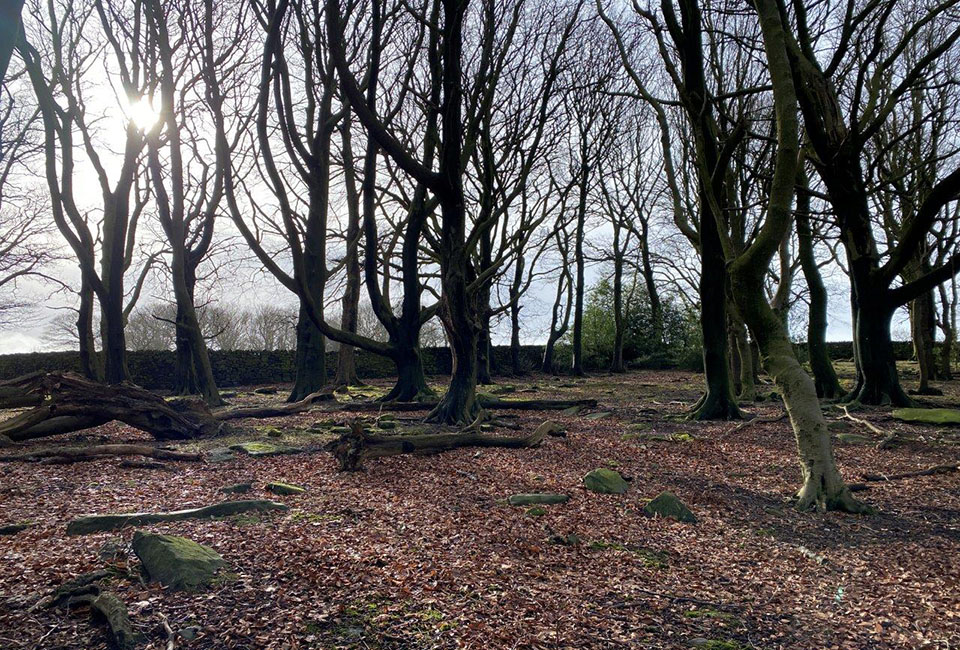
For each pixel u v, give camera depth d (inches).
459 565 219.5
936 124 832.3
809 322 789.2
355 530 251.4
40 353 1184.2
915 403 681.0
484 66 615.2
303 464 394.0
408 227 724.7
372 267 684.1
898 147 926.4
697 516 297.4
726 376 636.1
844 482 335.6
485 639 166.7
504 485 345.1
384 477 356.8
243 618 169.6
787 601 204.1
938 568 231.0
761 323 329.7
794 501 321.7
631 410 718.5
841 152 640.4
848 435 502.0
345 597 185.5
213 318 1704.0
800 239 780.6
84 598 172.7
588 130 1175.6
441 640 164.7
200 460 400.5
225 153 640.4
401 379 739.4
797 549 254.2
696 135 575.5
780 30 327.0
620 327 1530.5
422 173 526.3
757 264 319.9
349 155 768.9
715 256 620.4
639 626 181.5
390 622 172.6
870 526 283.0
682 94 561.0
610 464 405.4
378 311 709.9
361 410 684.1
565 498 317.1
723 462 422.0
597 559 236.5
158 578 187.9
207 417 511.2
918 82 741.9
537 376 1437.0
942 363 1114.7
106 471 359.6
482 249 1162.6
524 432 538.0
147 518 251.4
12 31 153.6
